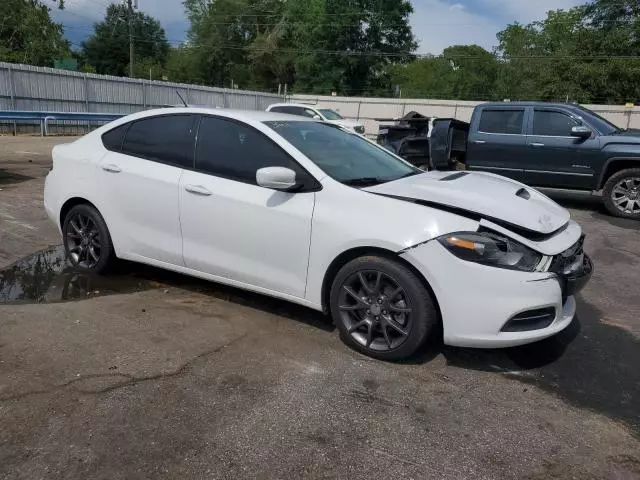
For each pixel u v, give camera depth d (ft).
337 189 11.73
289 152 12.48
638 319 14.60
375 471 7.97
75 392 9.62
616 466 8.32
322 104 123.24
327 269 11.67
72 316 12.96
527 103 30.66
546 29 182.80
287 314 13.64
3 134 68.44
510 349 12.25
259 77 196.13
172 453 8.16
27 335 11.76
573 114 29.40
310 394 9.95
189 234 13.67
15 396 9.40
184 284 15.67
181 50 225.15
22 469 7.69
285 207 12.07
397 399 9.93
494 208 11.13
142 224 14.55
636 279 18.24
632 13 140.15
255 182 12.69
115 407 9.24
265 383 10.26
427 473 7.97
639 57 124.77
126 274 16.33
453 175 13.84
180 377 10.33
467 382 10.69
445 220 10.68
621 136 28.04
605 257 20.89
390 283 11.10
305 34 169.07
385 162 14.34
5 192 27.22
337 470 7.95
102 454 8.07
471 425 9.23
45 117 68.85
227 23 201.57
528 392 10.44
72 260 16.42
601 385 10.84
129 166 14.65
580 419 9.58
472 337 10.48
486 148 31.50
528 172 30.45
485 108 31.86
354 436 8.77
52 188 16.47
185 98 98.89
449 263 10.36
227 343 11.89
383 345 11.41
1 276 15.84
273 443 8.48
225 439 8.54
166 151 14.26
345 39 166.50
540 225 11.07
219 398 9.68
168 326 12.64
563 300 11.06
